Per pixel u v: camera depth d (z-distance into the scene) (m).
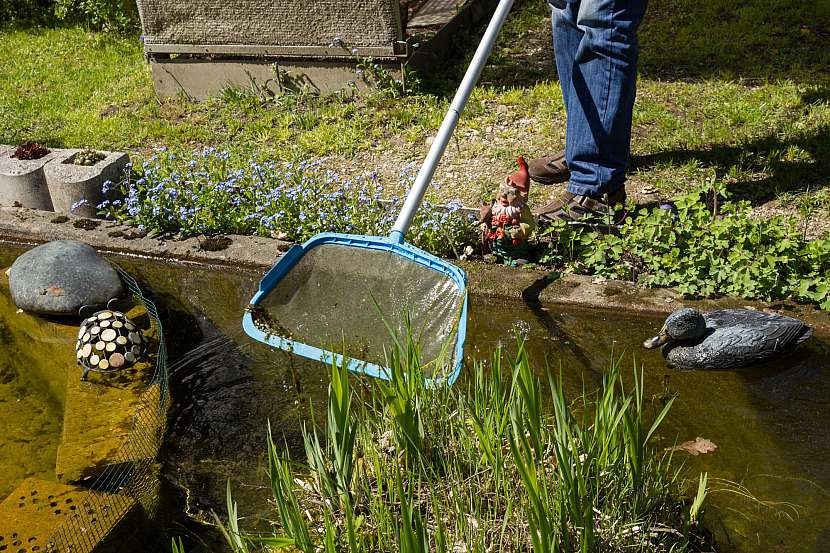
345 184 5.47
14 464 3.50
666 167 5.62
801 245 4.49
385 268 3.61
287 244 5.09
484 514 2.83
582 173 4.95
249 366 4.08
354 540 2.43
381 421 3.28
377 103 6.90
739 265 4.34
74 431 3.67
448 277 3.51
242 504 3.22
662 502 2.94
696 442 3.38
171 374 4.04
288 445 3.52
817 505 3.03
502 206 4.55
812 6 8.11
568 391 3.74
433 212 4.96
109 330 4.14
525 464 2.68
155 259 5.16
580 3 4.72
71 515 3.13
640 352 4.01
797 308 4.14
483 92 6.96
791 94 6.49
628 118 4.82
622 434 3.02
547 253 4.74
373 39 6.91
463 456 3.02
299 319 3.48
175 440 3.58
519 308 4.41
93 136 6.85
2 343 4.38
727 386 3.71
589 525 2.48
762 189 5.26
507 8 4.19
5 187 5.65
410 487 2.57
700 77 7.00
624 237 4.78
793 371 3.79
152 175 5.68
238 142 6.62
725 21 8.12
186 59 7.45
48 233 5.37
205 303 4.72
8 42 9.62
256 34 7.15
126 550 3.00
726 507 3.03
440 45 7.73
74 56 9.05
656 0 8.76
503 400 2.93
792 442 3.36
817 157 5.55
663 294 4.33
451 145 6.20
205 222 5.31
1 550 2.95
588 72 4.74
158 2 7.25
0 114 7.45
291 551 2.79
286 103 7.11
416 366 2.95
